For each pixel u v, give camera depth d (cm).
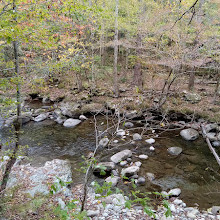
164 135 921
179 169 675
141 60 1149
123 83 1577
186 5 881
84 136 916
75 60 484
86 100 1312
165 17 1070
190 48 952
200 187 585
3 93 369
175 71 1181
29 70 441
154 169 670
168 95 1158
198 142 867
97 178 611
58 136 913
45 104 1349
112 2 1308
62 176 560
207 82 1513
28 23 317
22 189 476
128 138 884
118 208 460
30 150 775
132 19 1228
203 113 1037
